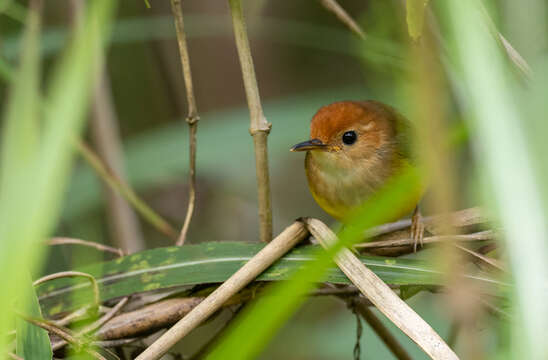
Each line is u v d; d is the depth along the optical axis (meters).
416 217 2.46
